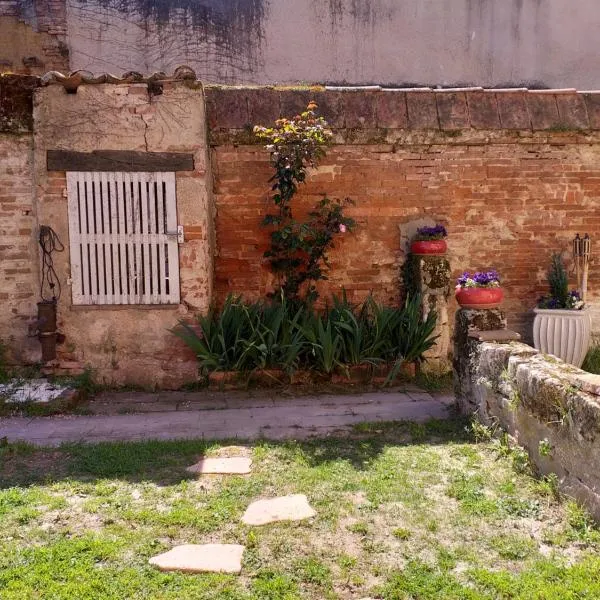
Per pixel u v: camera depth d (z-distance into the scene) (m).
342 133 6.94
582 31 11.95
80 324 6.46
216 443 4.72
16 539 3.26
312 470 4.19
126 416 5.64
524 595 2.78
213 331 6.46
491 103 7.13
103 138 6.31
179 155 6.36
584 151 7.32
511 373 4.39
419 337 6.61
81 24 10.76
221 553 3.15
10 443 4.75
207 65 11.02
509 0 11.70
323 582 2.91
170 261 6.45
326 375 6.68
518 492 3.83
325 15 11.25
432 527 3.42
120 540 3.25
